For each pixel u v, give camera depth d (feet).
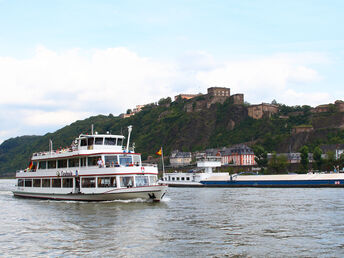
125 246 105.19
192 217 155.02
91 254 97.71
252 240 111.86
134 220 147.02
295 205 196.34
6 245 108.99
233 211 174.70
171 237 115.96
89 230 127.85
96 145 220.43
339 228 129.39
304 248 102.53
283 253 97.81
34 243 110.63
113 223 140.46
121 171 202.80
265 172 604.08
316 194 268.00
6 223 146.61
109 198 206.69
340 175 367.25
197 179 460.14
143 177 208.95
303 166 585.22
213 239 113.29
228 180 429.79
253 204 205.16
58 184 235.81
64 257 95.55
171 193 315.37
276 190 332.80
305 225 135.33
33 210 185.88
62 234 122.21
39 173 253.65
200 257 94.38
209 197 260.21
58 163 240.12
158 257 94.68
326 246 104.53
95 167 212.43
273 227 131.85
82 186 217.15
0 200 252.21
